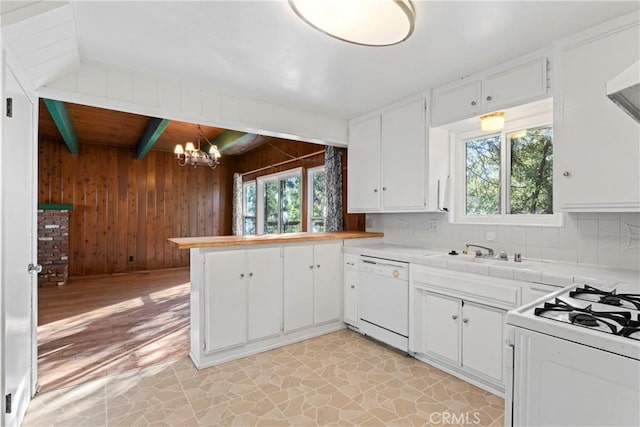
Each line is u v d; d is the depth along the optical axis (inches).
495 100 90.7
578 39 73.4
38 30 60.6
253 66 91.0
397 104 119.2
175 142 232.1
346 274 127.8
